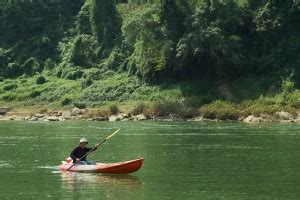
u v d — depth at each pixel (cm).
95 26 11194
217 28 8775
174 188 2725
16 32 12131
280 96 8394
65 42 11881
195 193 2594
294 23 9150
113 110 8450
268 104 8212
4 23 12231
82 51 11056
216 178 2997
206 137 5191
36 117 8606
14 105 9925
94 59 10962
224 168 3338
